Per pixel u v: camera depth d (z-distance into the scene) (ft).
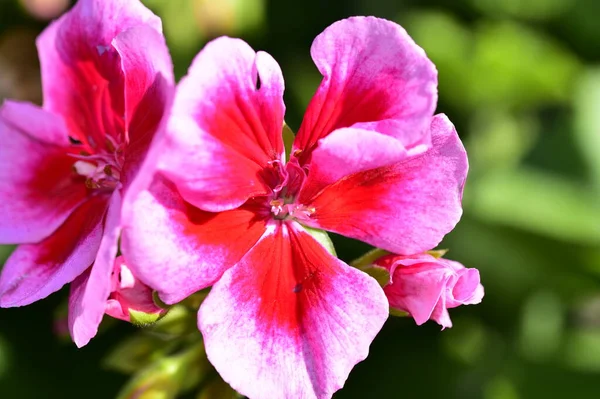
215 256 0.74
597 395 1.12
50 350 1.10
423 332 1.15
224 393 0.82
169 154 0.71
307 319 0.75
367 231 0.77
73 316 0.74
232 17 1.18
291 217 0.78
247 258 0.75
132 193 0.69
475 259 1.14
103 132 0.81
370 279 0.74
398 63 0.75
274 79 0.75
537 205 1.12
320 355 0.74
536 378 1.13
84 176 0.81
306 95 1.22
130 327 1.10
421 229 0.77
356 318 0.74
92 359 1.10
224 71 0.73
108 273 0.70
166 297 0.72
